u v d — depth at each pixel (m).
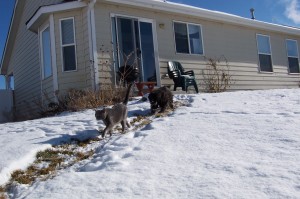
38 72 14.08
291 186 2.84
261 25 14.77
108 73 10.45
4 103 16.88
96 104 8.77
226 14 13.39
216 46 13.38
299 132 4.36
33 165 4.44
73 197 3.03
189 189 2.95
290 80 16.12
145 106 7.82
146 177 3.31
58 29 11.03
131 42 11.17
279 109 6.09
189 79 11.32
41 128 6.51
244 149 3.91
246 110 6.16
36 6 14.59
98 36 10.44
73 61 10.93
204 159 3.67
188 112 6.46
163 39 11.86
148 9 11.54
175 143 4.34
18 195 3.52
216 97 8.36
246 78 14.23
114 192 3.04
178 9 11.97
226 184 2.98
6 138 5.82
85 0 10.41
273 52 15.60
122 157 4.09
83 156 4.71
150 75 11.44
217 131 4.74
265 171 3.19
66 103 9.49
